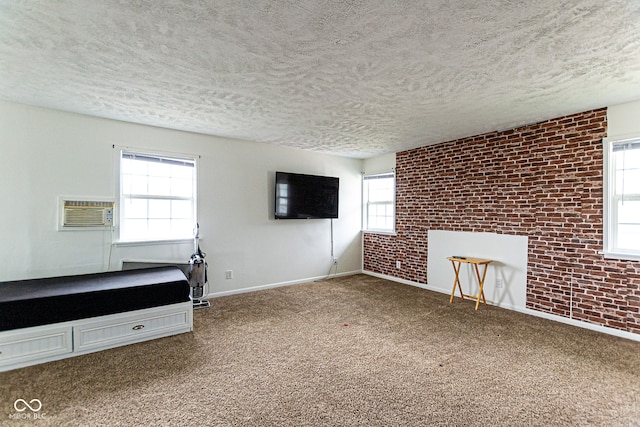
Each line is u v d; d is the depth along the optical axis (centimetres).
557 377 229
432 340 295
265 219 490
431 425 178
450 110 322
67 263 339
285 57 214
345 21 172
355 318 356
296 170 523
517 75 239
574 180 331
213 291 441
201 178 428
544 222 356
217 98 293
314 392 210
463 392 211
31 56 213
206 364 248
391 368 243
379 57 213
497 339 296
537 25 174
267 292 469
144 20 171
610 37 186
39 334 245
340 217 586
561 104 302
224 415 186
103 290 272
